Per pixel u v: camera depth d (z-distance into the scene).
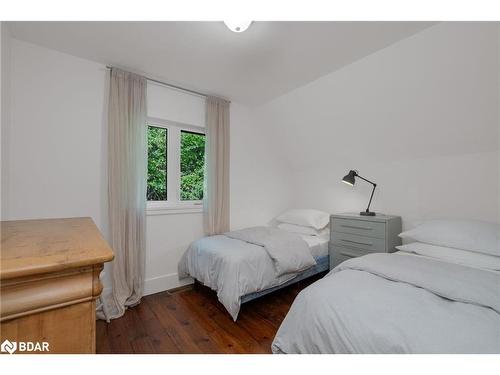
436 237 1.77
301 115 2.81
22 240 0.62
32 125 1.78
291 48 1.77
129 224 2.11
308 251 2.29
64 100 1.90
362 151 2.73
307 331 1.08
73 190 1.95
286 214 3.25
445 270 1.32
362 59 1.93
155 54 1.88
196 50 1.81
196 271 2.22
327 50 1.80
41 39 1.71
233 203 2.99
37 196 1.80
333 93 2.35
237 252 1.96
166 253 2.45
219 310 2.05
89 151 2.01
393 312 0.95
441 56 1.67
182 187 2.66
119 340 1.62
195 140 2.77
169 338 1.65
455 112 1.91
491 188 1.97
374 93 2.14
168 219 2.46
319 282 1.31
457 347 0.76
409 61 1.79
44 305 0.44
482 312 0.94
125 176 2.09
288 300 2.26
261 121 3.20
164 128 2.54
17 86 1.72
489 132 1.88
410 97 2.00
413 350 0.77
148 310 2.04
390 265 1.40
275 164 3.48
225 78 2.29
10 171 1.70
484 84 1.68
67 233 0.73
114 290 2.00
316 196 3.40
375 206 2.74
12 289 0.42
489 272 1.33
